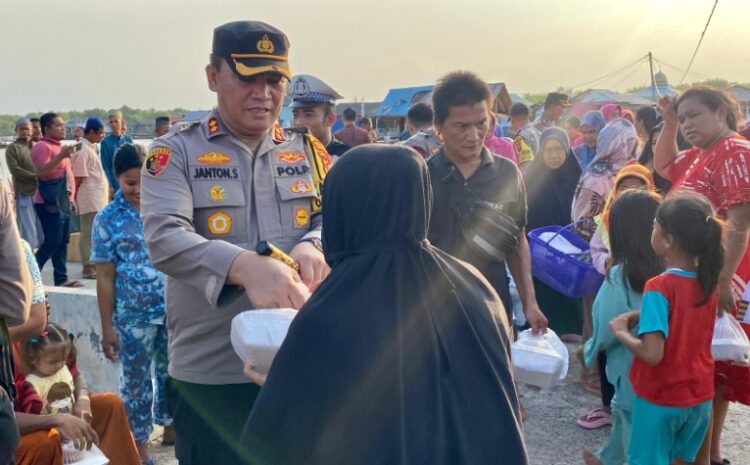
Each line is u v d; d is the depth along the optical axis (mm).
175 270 2137
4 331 2131
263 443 1456
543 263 4781
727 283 3424
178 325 2400
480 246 3287
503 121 18453
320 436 1413
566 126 10383
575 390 5016
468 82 3227
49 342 3113
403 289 1508
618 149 5406
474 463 1428
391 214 1544
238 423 2373
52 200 7992
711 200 3645
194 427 2416
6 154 7746
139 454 3725
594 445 4188
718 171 3627
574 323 5598
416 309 1494
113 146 10031
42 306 2615
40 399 3049
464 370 1494
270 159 2420
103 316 3760
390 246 1543
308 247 2248
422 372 1449
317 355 1450
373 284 1502
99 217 3715
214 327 2316
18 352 3096
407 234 1544
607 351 3480
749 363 3414
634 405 3162
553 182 5844
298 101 4816
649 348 2980
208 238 2295
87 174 8609
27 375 3135
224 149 2338
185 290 2348
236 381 2338
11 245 2129
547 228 5109
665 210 3035
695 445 3188
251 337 1896
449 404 1461
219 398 2352
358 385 1413
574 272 4613
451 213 3316
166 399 4016
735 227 3475
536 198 5848
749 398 3467
